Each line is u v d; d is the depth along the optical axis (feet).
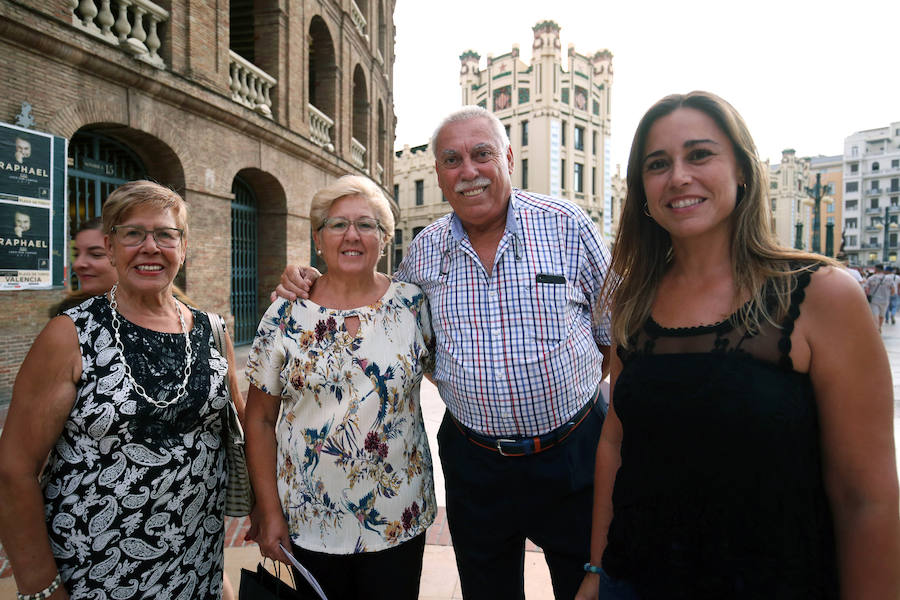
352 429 6.49
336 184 6.94
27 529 4.98
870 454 3.90
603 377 8.66
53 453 5.29
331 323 6.72
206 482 5.91
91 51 22.39
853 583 3.99
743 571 4.08
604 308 6.04
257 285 39.68
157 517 5.45
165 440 5.52
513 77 112.37
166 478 5.48
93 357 5.25
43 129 21.24
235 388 7.13
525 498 7.12
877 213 294.46
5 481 4.93
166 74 26.40
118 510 5.24
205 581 5.99
